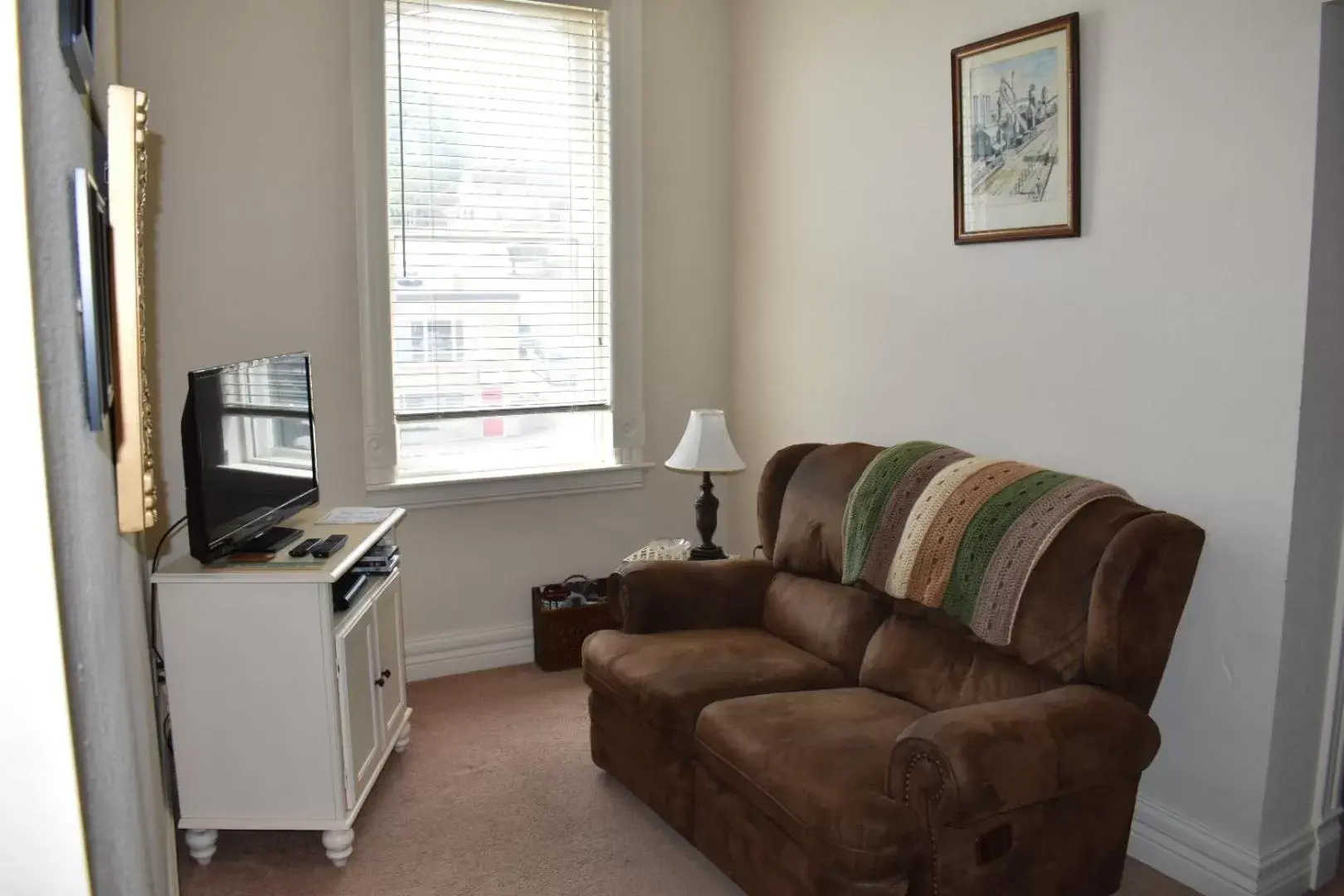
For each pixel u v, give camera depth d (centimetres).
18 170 84
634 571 305
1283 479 219
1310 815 242
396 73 353
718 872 252
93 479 109
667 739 260
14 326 85
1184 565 216
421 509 375
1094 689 213
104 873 106
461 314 375
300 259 343
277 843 268
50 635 89
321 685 251
